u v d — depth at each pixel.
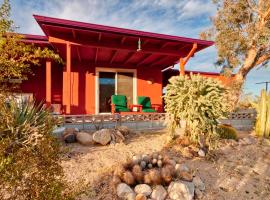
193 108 5.28
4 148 1.53
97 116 7.34
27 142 1.69
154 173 3.97
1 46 1.64
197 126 5.40
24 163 1.65
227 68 11.83
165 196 3.74
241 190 4.34
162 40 7.69
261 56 12.38
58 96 10.12
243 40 11.07
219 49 11.47
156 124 8.01
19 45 1.76
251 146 6.59
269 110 7.82
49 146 1.82
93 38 7.46
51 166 1.90
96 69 10.77
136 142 5.93
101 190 3.62
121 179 3.87
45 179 1.84
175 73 13.42
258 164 5.49
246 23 11.73
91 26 6.57
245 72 12.38
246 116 9.83
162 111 12.01
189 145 5.69
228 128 6.98
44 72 9.88
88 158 4.61
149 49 8.27
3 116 1.68
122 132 6.35
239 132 8.51
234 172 4.93
